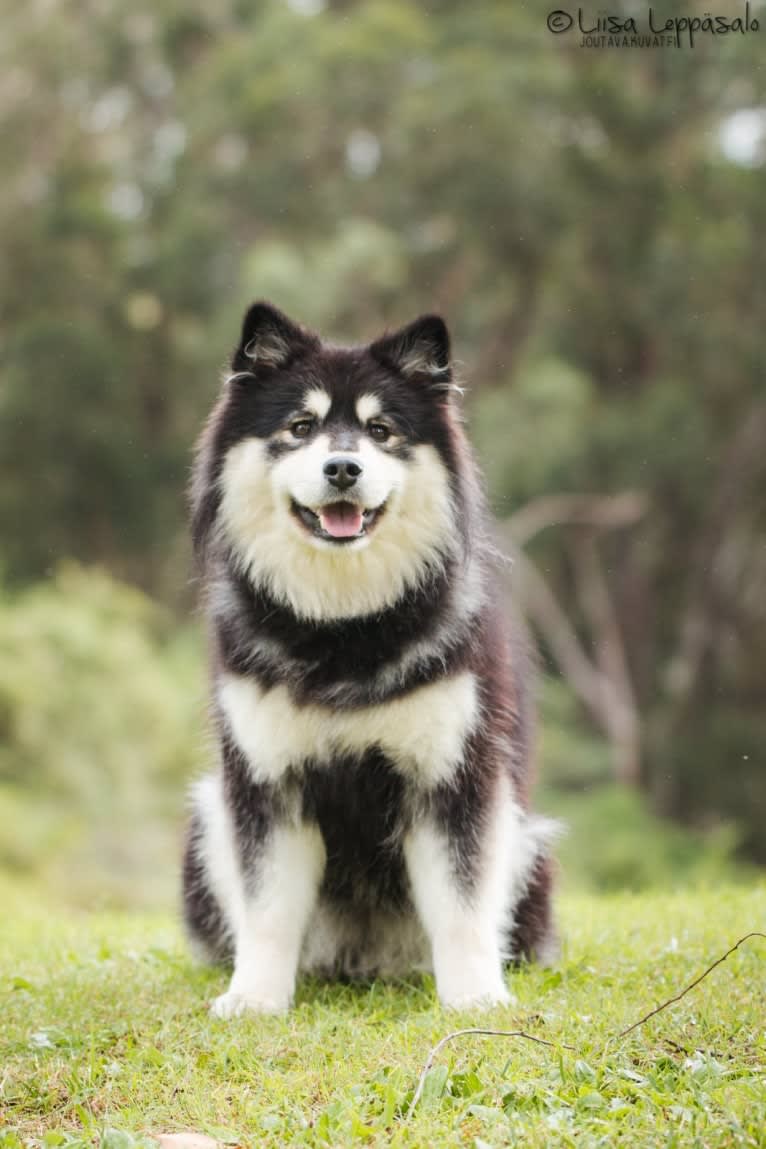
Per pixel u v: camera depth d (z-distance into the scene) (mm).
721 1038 4219
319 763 5023
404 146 22812
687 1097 3777
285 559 5062
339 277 22266
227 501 5270
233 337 23047
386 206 23531
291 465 5066
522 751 5531
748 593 25891
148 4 26750
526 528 22969
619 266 23984
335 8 27172
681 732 24922
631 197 23750
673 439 22812
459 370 5953
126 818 14258
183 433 25078
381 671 4938
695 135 24938
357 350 5410
